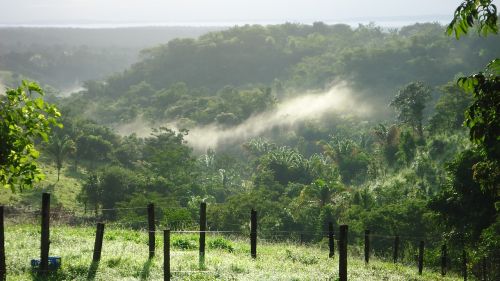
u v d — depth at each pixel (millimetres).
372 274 21984
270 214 83062
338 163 139250
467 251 42312
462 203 41094
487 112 10609
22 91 9523
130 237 22562
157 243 21719
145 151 158875
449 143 110000
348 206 84000
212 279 16469
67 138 133000
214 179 135750
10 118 9391
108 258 17203
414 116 140125
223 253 21344
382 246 64375
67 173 133500
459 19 9570
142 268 16688
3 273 13914
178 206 87875
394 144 132250
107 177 100000
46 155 141500
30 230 21984
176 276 16422
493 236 37281
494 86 10359
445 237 44594
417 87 143000
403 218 67875
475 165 13594
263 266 19531
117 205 90625
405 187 99500
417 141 122250
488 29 9508
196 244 22438
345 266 13984
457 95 126438
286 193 108688
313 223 82438
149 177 108500
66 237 20797
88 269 15750
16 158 9656
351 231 71062
